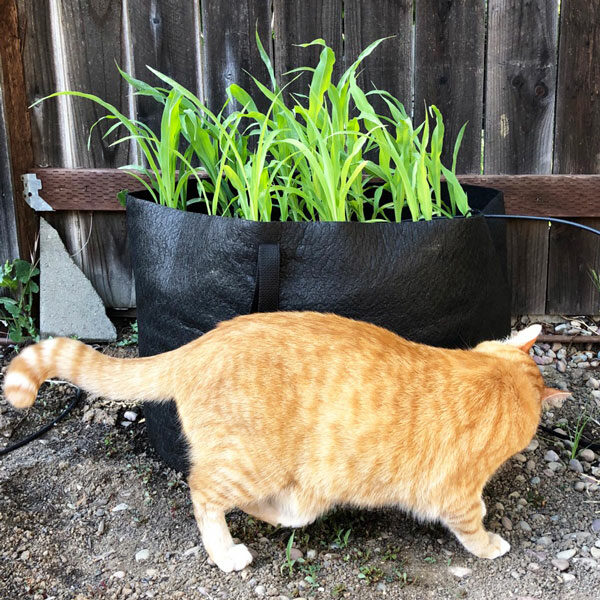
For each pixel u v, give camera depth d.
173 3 1.35
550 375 1.35
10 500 0.99
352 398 0.80
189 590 0.84
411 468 0.82
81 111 1.41
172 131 0.99
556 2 1.33
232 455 0.82
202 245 0.93
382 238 0.90
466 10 1.35
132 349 1.44
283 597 0.83
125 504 1.00
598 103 1.38
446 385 0.82
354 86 0.96
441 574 0.87
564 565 0.88
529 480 1.05
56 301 1.44
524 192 1.40
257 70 1.38
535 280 1.47
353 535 0.94
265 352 0.81
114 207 1.43
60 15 1.36
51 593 0.84
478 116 1.39
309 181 1.02
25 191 1.41
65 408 1.23
